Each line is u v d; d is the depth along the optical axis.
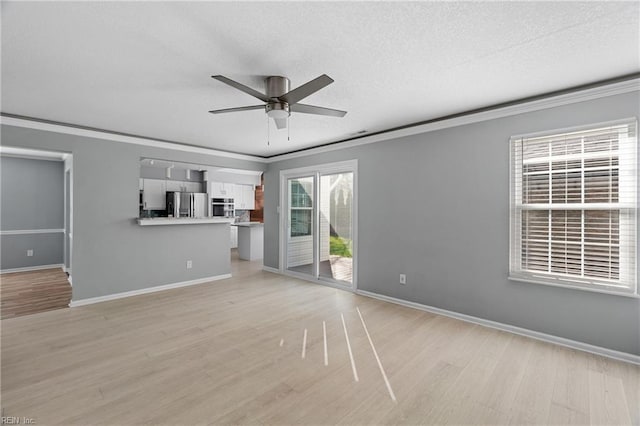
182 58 2.15
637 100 2.42
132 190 4.34
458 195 3.42
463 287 3.40
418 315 3.55
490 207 3.19
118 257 4.22
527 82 2.56
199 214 7.79
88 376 2.26
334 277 4.95
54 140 3.71
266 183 6.11
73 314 3.56
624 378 2.24
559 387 2.13
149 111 3.29
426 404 1.95
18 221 5.74
